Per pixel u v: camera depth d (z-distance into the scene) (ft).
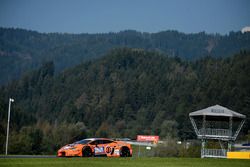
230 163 257.55
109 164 229.45
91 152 294.25
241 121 539.29
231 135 528.63
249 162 268.21
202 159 281.33
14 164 219.20
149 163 242.58
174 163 248.11
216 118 556.51
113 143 305.32
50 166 214.69
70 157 281.33
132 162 244.83
